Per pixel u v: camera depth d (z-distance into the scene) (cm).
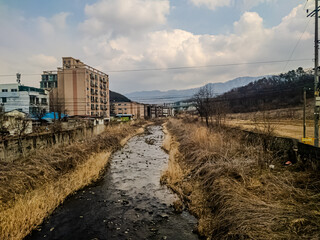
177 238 535
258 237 374
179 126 3089
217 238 472
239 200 522
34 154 1143
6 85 3934
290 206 468
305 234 363
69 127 1931
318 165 622
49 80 5316
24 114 2402
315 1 820
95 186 941
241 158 853
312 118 2514
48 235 557
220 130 1644
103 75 5703
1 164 830
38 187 809
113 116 6475
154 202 764
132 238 544
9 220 553
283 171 706
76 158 1184
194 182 862
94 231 579
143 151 1814
